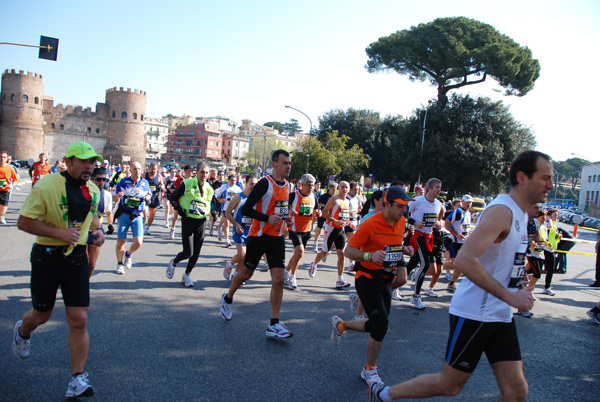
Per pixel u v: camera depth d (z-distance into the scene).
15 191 23.41
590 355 5.04
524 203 2.71
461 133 36.97
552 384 4.12
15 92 78.31
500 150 34.88
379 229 3.92
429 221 6.57
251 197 4.73
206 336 4.66
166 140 134.38
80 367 3.22
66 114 86.38
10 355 3.84
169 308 5.54
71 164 3.24
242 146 140.38
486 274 2.45
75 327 3.23
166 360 3.97
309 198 7.41
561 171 127.00
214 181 13.95
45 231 3.03
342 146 43.94
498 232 2.55
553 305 7.66
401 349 4.73
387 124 49.38
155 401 3.23
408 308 6.58
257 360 4.12
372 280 3.94
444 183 36.44
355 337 4.98
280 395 3.44
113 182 8.02
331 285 7.70
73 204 3.22
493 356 2.64
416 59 37.00
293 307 6.07
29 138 79.50
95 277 6.82
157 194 12.08
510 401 2.54
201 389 3.46
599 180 67.31
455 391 2.75
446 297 7.55
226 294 5.18
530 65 36.41
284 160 4.88
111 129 87.81
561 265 8.84
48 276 3.19
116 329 4.66
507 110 37.25
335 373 3.94
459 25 37.41
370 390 3.11
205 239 12.23
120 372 3.67
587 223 39.91
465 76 37.88
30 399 3.13
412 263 6.72
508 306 2.65
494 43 35.06
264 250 4.88
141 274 7.28
